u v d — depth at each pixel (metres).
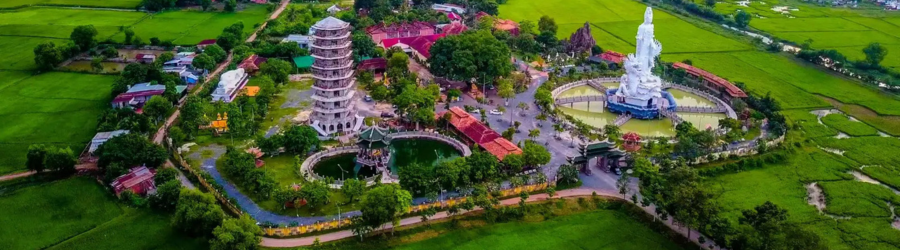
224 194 191.25
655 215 188.00
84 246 167.75
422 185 193.75
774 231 155.00
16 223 179.00
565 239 176.50
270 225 173.88
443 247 171.38
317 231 175.75
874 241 177.25
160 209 185.75
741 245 159.12
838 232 181.12
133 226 177.12
